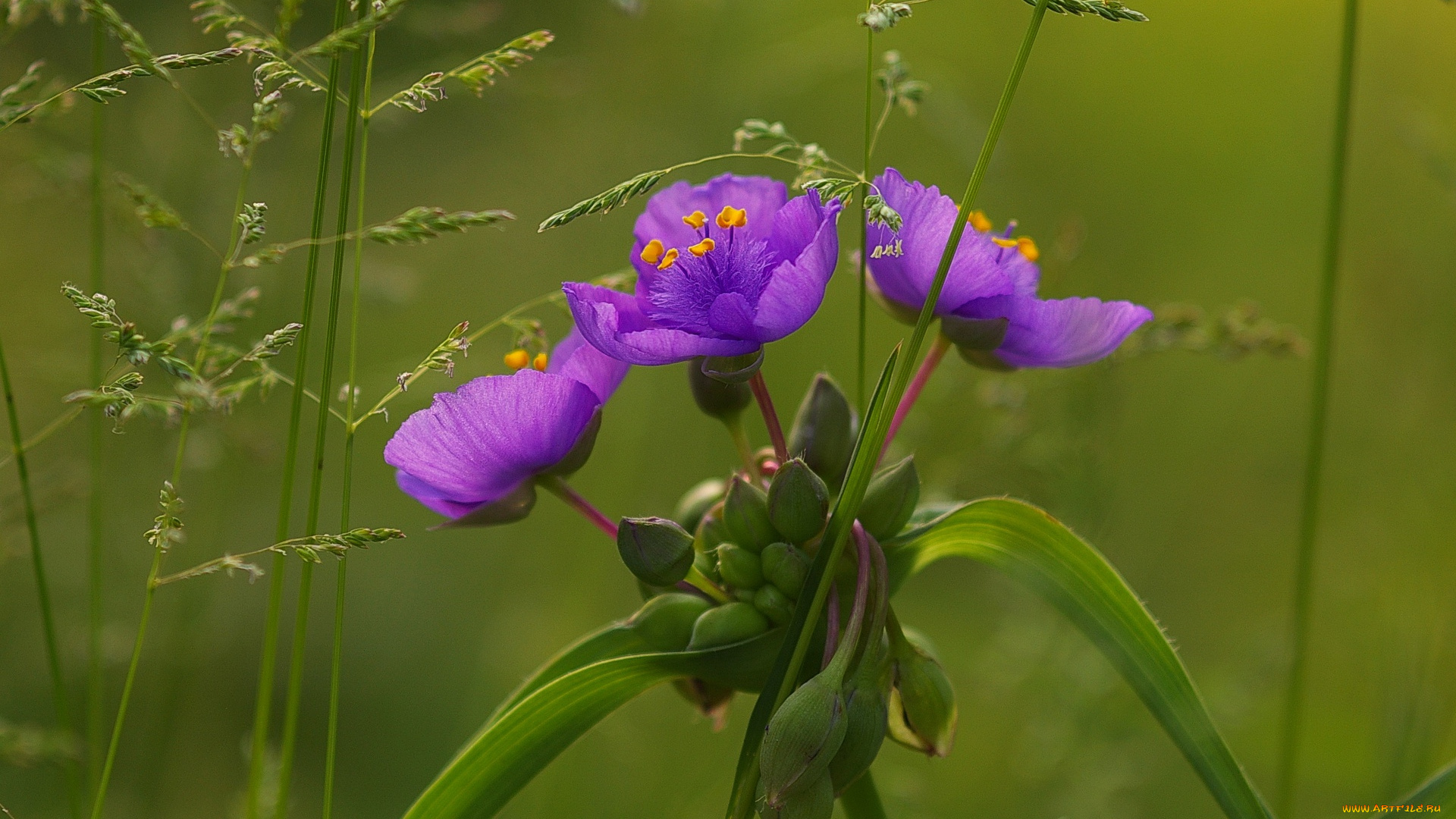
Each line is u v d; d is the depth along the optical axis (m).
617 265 1.29
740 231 0.76
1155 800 1.02
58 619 0.97
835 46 1.09
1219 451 1.27
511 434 0.75
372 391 1.06
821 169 0.74
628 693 0.76
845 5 1.25
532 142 1.40
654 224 0.76
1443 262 1.19
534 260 1.39
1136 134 1.51
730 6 1.12
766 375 1.32
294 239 1.11
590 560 1.10
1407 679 0.85
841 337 1.33
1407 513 1.07
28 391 1.08
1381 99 1.35
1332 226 0.82
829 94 1.53
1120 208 1.49
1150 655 0.76
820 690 0.73
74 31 1.06
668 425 1.21
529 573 1.28
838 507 0.74
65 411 1.08
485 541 1.38
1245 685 0.89
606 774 0.99
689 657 0.75
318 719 1.22
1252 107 1.45
